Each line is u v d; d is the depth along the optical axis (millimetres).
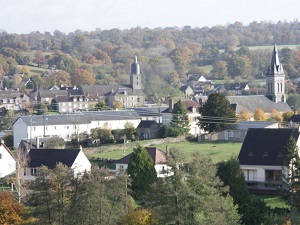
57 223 131750
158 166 189500
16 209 144125
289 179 160125
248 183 185625
